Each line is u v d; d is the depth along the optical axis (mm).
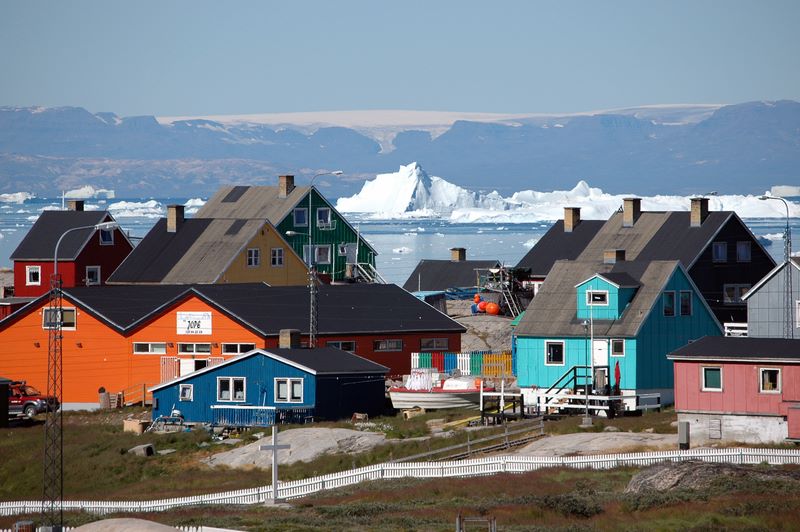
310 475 184250
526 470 166375
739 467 152250
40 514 165375
